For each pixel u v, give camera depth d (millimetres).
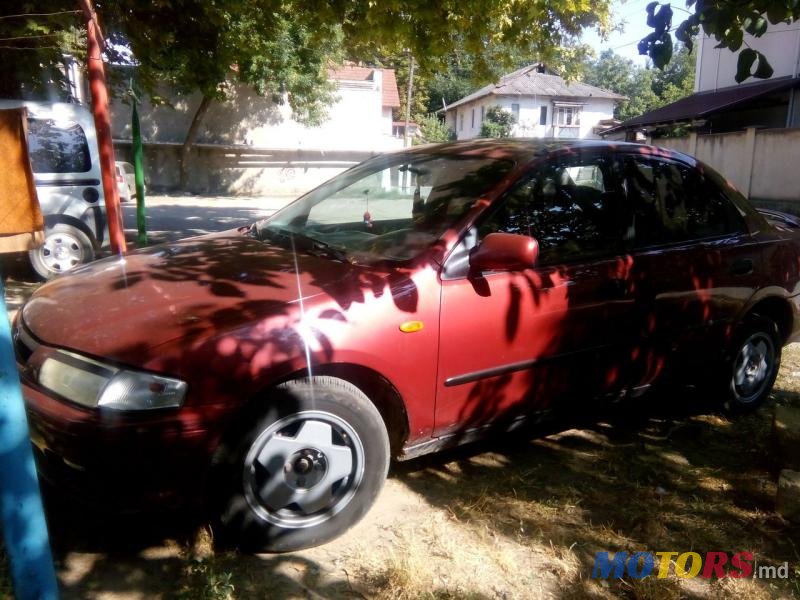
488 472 3572
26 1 7496
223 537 2768
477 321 3139
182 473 2545
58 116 7273
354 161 25562
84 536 2863
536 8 7898
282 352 2646
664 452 3920
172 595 2514
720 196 4277
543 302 3330
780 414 3805
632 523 3150
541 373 3428
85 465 2459
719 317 4102
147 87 11086
